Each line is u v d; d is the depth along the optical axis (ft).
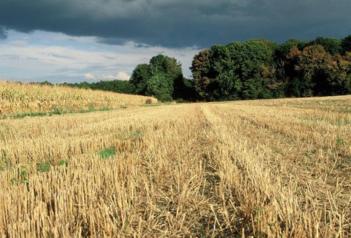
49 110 100.58
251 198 15.48
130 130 44.86
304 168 23.63
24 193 16.29
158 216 15.57
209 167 24.18
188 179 20.71
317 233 12.40
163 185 19.93
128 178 19.45
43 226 12.99
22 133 43.06
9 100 89.61
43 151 28.86
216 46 288.10
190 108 113.91
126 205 16.06
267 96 266.16
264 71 269.85
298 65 256.93
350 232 13.76
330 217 13.79
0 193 16.30
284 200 15.38
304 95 251.60
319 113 71.72
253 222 13.73
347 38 260.42
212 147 31.53
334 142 32.50
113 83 346.54
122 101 151.84
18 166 23.15
